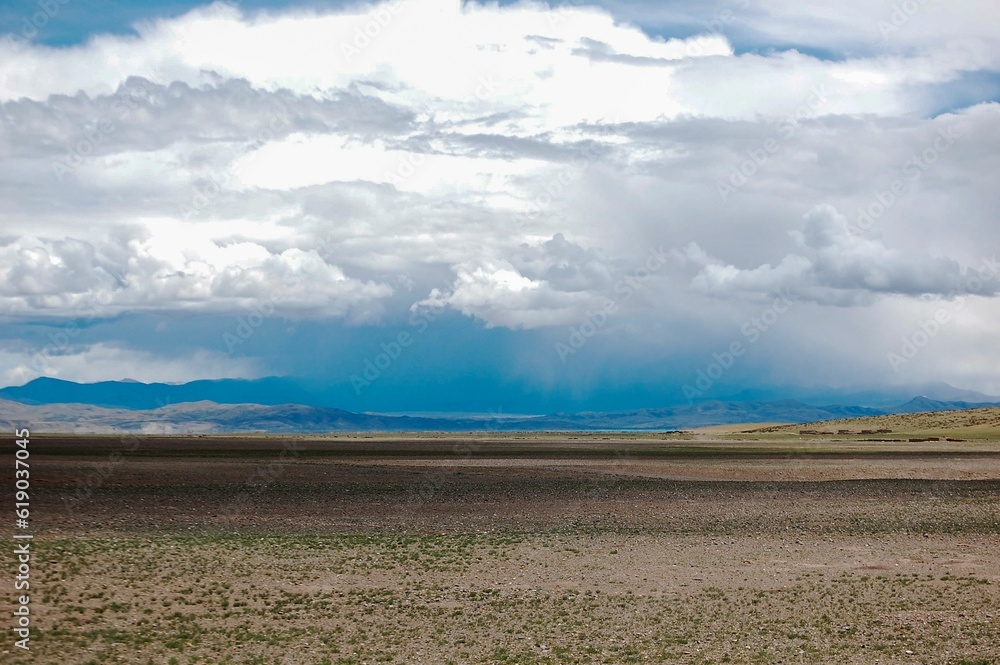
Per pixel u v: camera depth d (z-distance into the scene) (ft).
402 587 107.24
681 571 118.32
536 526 161.17
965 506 192.13
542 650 80.64
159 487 211.20
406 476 255.50
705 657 77.87
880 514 178.50
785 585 109.50
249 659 77.30
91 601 93.86
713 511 182.80
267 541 138.10
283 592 102.94
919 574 116.57
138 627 85.76
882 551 134.72
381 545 136.56
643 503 195.72
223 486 217.15
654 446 499.92
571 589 106.93
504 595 103.50
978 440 572.51
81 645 78.18
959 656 77.51
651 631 87.40
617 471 281.54
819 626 88.89
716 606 98.07
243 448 433.07
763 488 228.84
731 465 310.45
